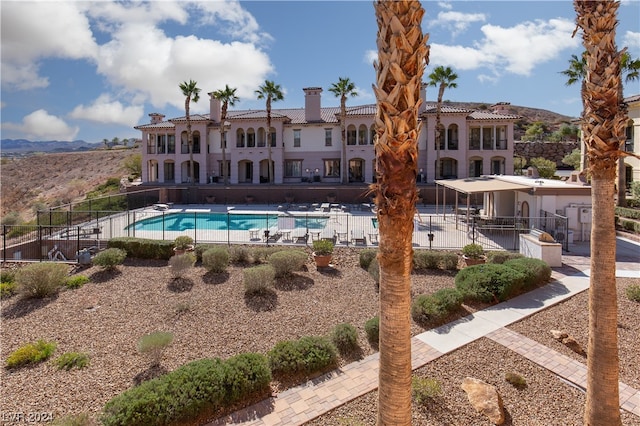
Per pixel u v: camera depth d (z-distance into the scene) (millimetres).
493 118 38562
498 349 8336
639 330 9203
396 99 3465
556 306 10664
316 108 43469
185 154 43750
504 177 23984
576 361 7926
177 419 6004
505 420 6258
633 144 30891
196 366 6918
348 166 41594
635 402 6723
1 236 21094
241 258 15148
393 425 3844
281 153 41938
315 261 14719
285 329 9703
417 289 12289
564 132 56219
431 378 7242
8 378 7809
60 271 12750
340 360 8094
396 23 3373
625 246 17891
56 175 78875
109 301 11648
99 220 23797
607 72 5309
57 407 6836
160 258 15555
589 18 5453
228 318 10383
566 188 18609
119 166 76812
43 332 9805
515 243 17016
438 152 37219
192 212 27469
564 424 6168
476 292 10836
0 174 79750
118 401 6031
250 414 6383
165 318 10445
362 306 11094
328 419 6227
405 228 3703
